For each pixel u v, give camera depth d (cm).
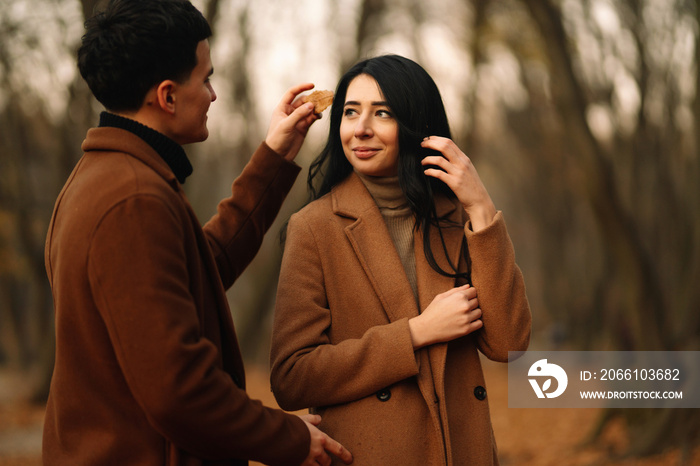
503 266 191
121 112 164
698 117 669
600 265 2302
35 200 1323
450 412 191
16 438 866
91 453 147
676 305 689
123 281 138
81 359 148
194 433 141
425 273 201
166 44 159
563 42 770
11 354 1864
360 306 196
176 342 137
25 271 1409
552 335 2542
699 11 659
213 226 211
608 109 1229
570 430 859
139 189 145
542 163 1933
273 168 214
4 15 797
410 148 201
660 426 607
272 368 191
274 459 155
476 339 200
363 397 187
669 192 1260
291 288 195
